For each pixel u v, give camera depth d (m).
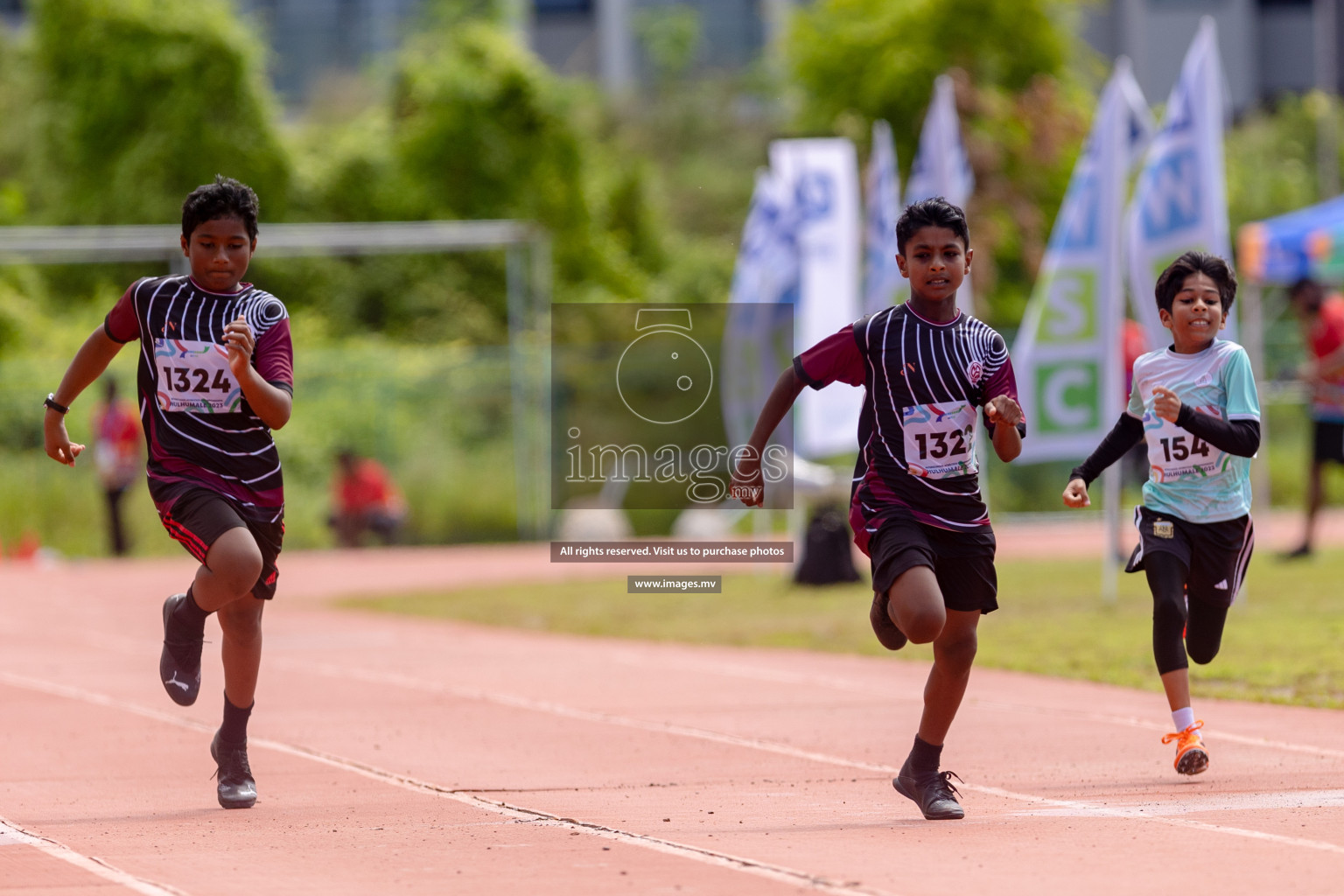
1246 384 20.92
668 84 188.12
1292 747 22.66
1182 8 177.88
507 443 87.38
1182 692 20.66
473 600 51.41
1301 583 45.59
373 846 16.59
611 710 28.12
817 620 42.91
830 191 49.91
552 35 198.25
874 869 15.08
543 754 23.41
